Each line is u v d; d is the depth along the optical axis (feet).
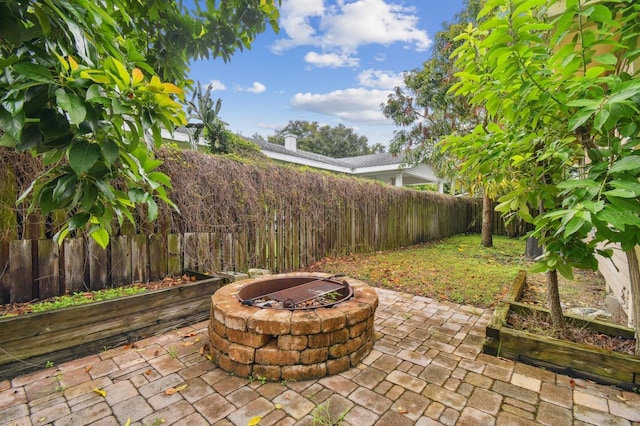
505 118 8.00
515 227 36.04
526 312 9.89
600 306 12.43
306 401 6.31
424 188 57.41
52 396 6.40
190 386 6.82
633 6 5.32
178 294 10.23
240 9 8.05
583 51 5.71
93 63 3.82
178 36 7.70
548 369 7.49
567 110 6.29
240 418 5.78
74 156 3.12
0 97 3.04
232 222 14.47
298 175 18.24
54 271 9.77
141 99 3.56
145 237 11.80
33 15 3.41
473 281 15.72
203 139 22.15
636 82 4.63
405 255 23.65
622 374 6.72
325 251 20.34
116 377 7.13
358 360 7.84
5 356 6.92
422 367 7.63
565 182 5.35
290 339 7.07
